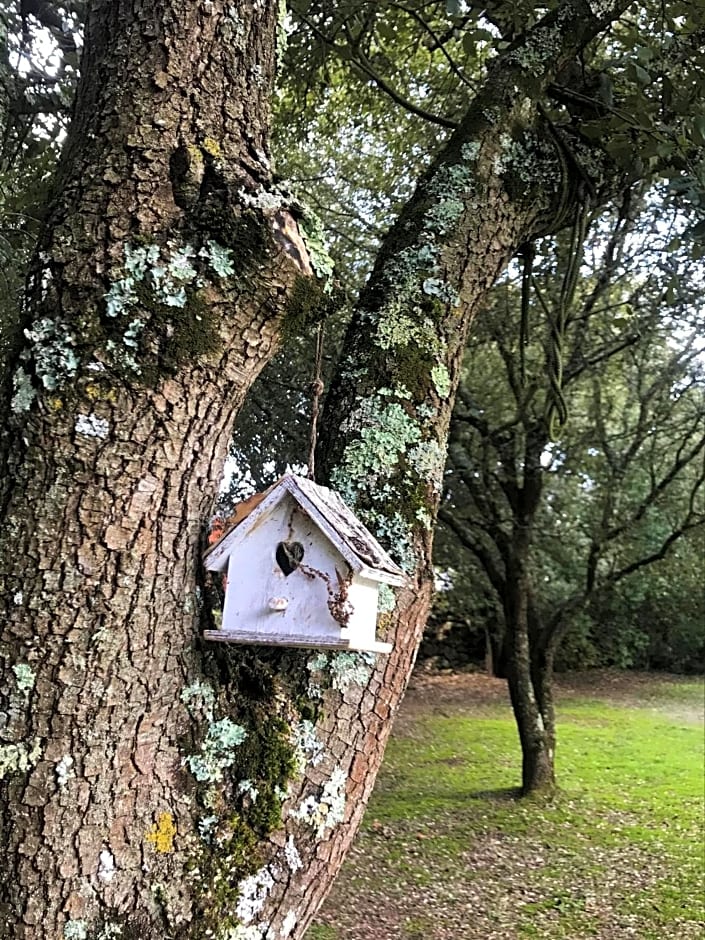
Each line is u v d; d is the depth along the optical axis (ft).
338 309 5.40
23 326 4.67
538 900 15.49
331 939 13.64
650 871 16.97
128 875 4.28
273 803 4.68
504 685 44.27
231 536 4.72
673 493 33.19
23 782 4.16
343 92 17.51
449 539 28.35
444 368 6.01
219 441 4.91
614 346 23.34
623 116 7.47
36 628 4.26
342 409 5.80
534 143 6.91
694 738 30.83
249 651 4.97
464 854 17.93
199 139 4.82
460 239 6.33
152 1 4.98
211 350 4.67
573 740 30.01
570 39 7.16
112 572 4.41
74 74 11.18
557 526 36.29
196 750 4.62
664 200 16.42
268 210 4.73
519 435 23.47
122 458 4.47
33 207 10.73
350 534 4.75
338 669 5.00
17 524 4.35
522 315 9.21
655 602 47.52
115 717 4.34
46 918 4.10
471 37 9.32
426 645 49.21
